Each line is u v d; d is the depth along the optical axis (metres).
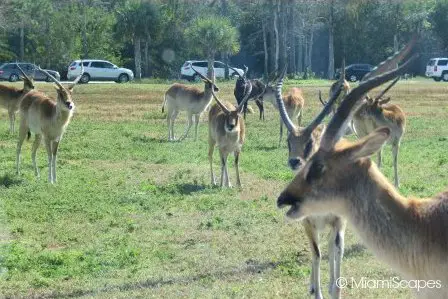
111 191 15.40
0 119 31.19
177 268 10.02
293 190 5.77
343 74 9.12
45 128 16.77
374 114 16.19
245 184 16.22
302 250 10.61
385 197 5.59
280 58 65.69
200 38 56.81
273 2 60.44
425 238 5.49
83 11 65.81
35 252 10.98
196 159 19.89
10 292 9.28
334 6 64.56
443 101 39.12
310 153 8.97
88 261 10.48
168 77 66.38
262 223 12.39
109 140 23.58
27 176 17.28
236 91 31.23
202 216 13.09
